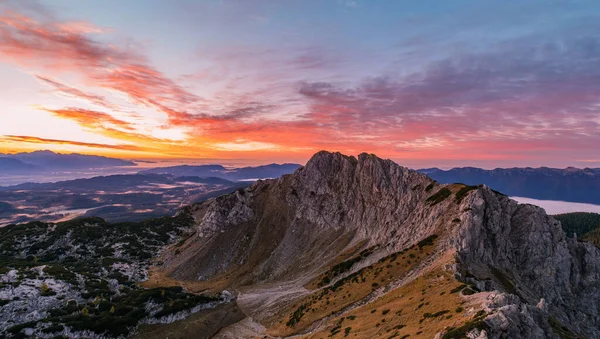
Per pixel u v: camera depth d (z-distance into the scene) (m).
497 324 55.81
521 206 147.00
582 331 113.25
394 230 187.00
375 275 128.50
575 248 140.12
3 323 136.00
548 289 123.88
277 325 133.88
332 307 119.69
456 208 148.25
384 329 78.88
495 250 131.38
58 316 145.25
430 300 84.19
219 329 149.50
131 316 151.75
